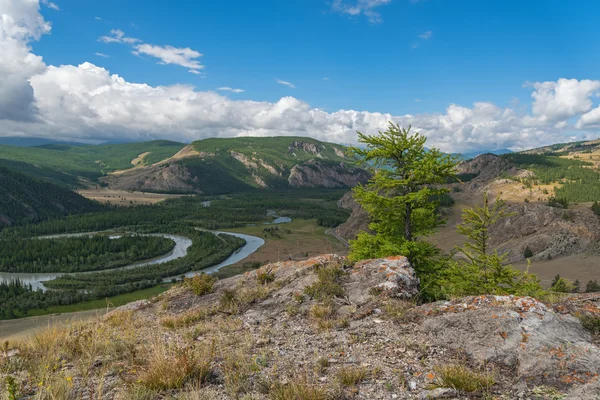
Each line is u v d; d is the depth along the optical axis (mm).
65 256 153500
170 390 4867
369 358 5926
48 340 7555
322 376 5297
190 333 8188
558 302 7395
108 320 11734
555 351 5203
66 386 4918
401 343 6543
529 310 6578
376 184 19594
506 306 6855
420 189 19203
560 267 83312
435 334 6801
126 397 4613
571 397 4156
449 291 13727
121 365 6094
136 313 12992
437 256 18766
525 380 4824
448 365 5293
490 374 5074
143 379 5035
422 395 4578
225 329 8570
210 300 12547
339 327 7875
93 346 7004
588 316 6402
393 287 9961
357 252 19172
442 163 17891
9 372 5844
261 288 11992
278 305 10344
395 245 17984
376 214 19922
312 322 8461
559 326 5910
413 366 5539
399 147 18797
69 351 6852
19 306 88750
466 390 4668
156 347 6395
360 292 10078
